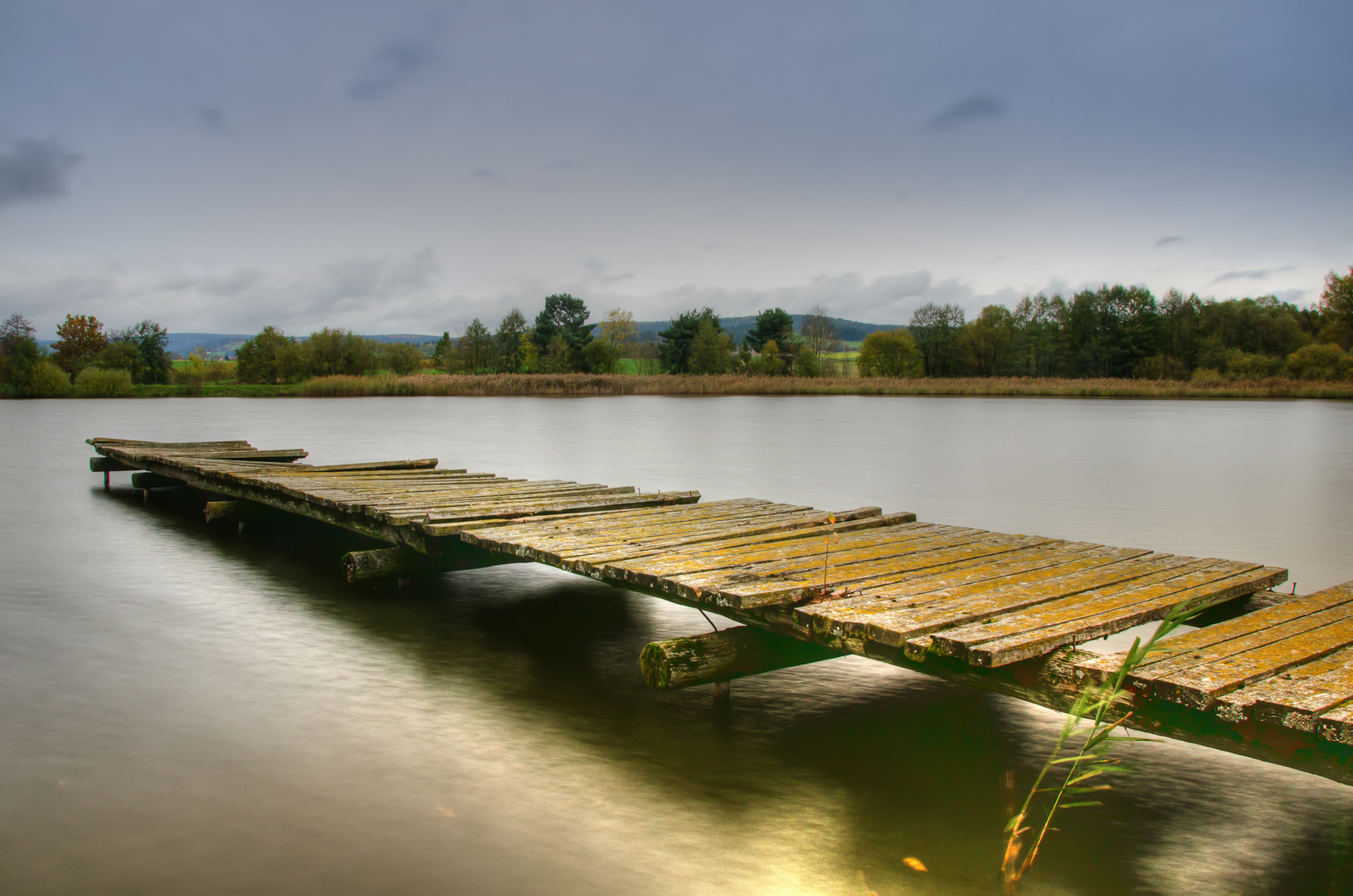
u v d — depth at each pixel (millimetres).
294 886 2773
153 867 2875
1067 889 2836
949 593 4215
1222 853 3086
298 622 5879
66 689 4531
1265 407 39000
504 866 2912
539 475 13445
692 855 3008
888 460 15742
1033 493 11828
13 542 8578
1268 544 8523
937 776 3668
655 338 85750
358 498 7387
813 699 4590
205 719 4148
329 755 3770
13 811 3236
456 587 6961
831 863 2971
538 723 4172
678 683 4082
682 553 5168
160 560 7793
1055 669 3307
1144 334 69188
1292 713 2680
